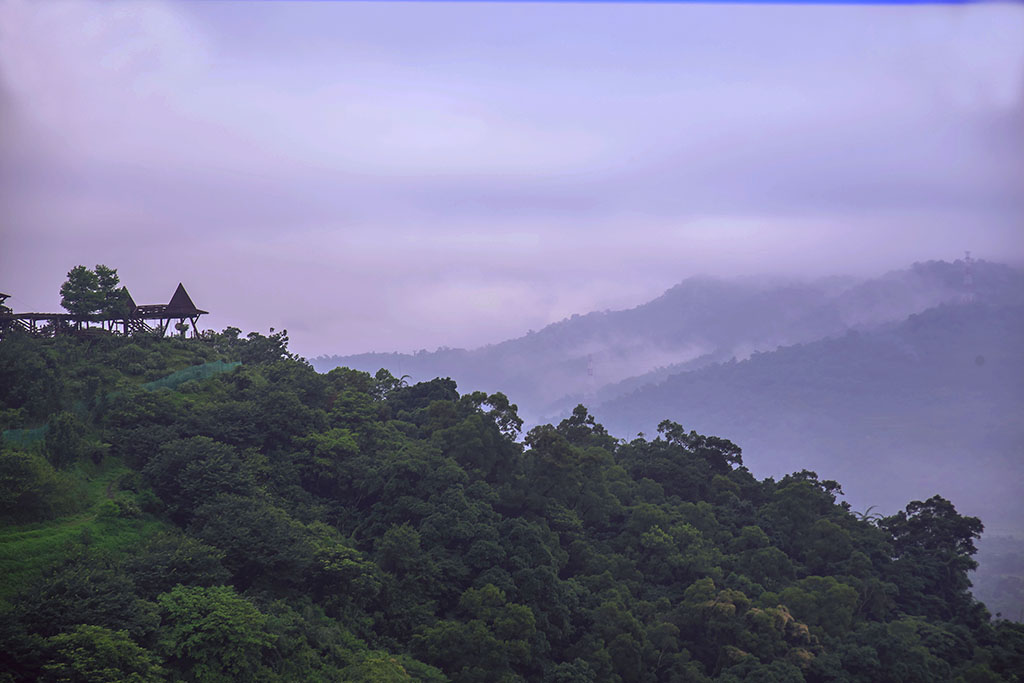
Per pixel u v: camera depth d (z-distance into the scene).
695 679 80.06
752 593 93.75
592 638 79.50
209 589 59.91
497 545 81.44
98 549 62.59
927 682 86.00
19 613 51.03
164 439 78.69
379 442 95.00
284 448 88.44
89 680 47.94
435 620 74.38
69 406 79.75
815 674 85.25
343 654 64.19
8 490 62.94
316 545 72.06
